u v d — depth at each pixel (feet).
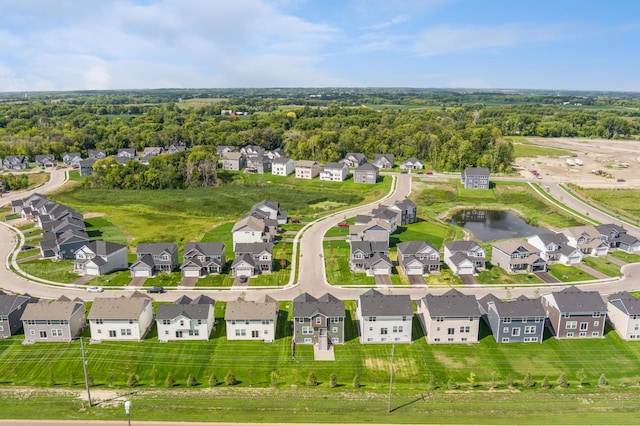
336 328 241.96
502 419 183.73
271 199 542.57
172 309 244.63
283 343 242.37
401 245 350.23
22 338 246.06
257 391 203.10
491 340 245.65
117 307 245.86
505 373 217.36
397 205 449.06
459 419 183.62
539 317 240.12
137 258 337.93
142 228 437.99
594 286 306.35
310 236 409.08
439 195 559.38
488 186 586.04
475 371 219.00
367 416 185.47
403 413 187.52
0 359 226.79
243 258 322.34
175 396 199.11
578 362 226.17
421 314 265.13
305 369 220.43
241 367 221.66
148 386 207.51
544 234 357.41
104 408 190.39
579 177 631.56
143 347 238.07
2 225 447.83
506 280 316.60
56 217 435.12
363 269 335.06
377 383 210.18
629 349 237.04
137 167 609.42
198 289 303.89
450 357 230.48
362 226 392.06
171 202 526.98
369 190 579.89
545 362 226.17
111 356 229.86
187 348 237.25
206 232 423.64
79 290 301.63
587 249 362.33
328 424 180.55
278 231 423.23
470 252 339.16
